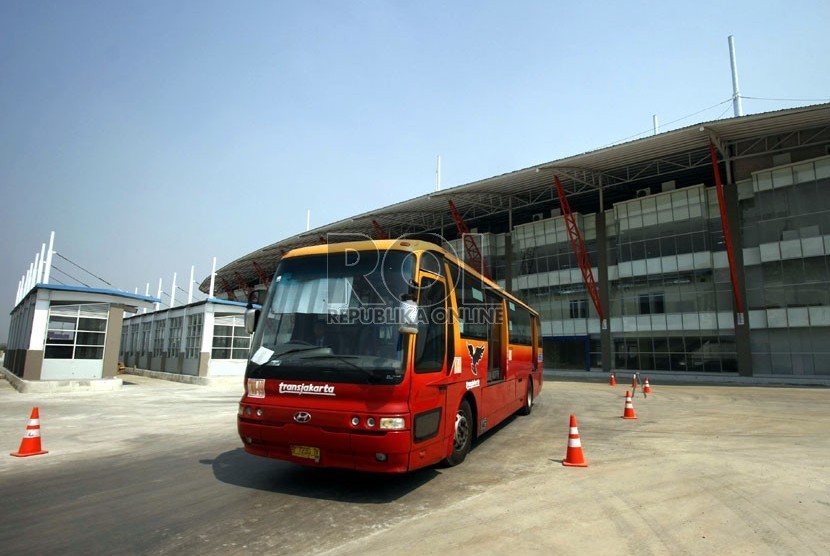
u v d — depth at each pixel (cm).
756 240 3080
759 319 3027
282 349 577
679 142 3055
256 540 421
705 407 1496
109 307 2184
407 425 511
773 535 435
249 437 563
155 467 701
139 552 398
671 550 402
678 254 3453
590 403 1606
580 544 412
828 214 2827
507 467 689
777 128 2858
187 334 2797
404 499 538
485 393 823
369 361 530
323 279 602
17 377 2250
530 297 4322
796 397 1862
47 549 405
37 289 2012
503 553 393
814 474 647
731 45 3581
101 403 1636
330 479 620
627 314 3672
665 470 669
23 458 775
